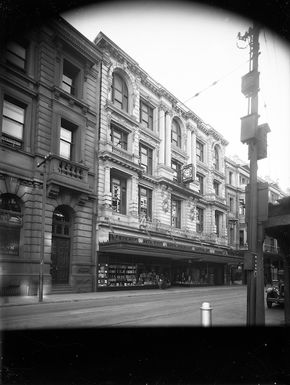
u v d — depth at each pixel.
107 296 19.16
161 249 26.20
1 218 18.47
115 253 25.16
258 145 6.43
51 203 20.77
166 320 9.74
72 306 14.10
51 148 21.23
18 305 14.54
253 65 6.68
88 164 24.19
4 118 19.45
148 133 30.92
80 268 22.41
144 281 27.67
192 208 36.03
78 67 24.23
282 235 7.89
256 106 6.54
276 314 12.34
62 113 22.38
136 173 28.28
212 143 42.25
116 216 25.83
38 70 21.28
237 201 47.06
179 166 35.78
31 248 19.34
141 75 30.62
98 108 25.61
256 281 6.23
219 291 26.41
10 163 19.06
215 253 34.00
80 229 22.75
